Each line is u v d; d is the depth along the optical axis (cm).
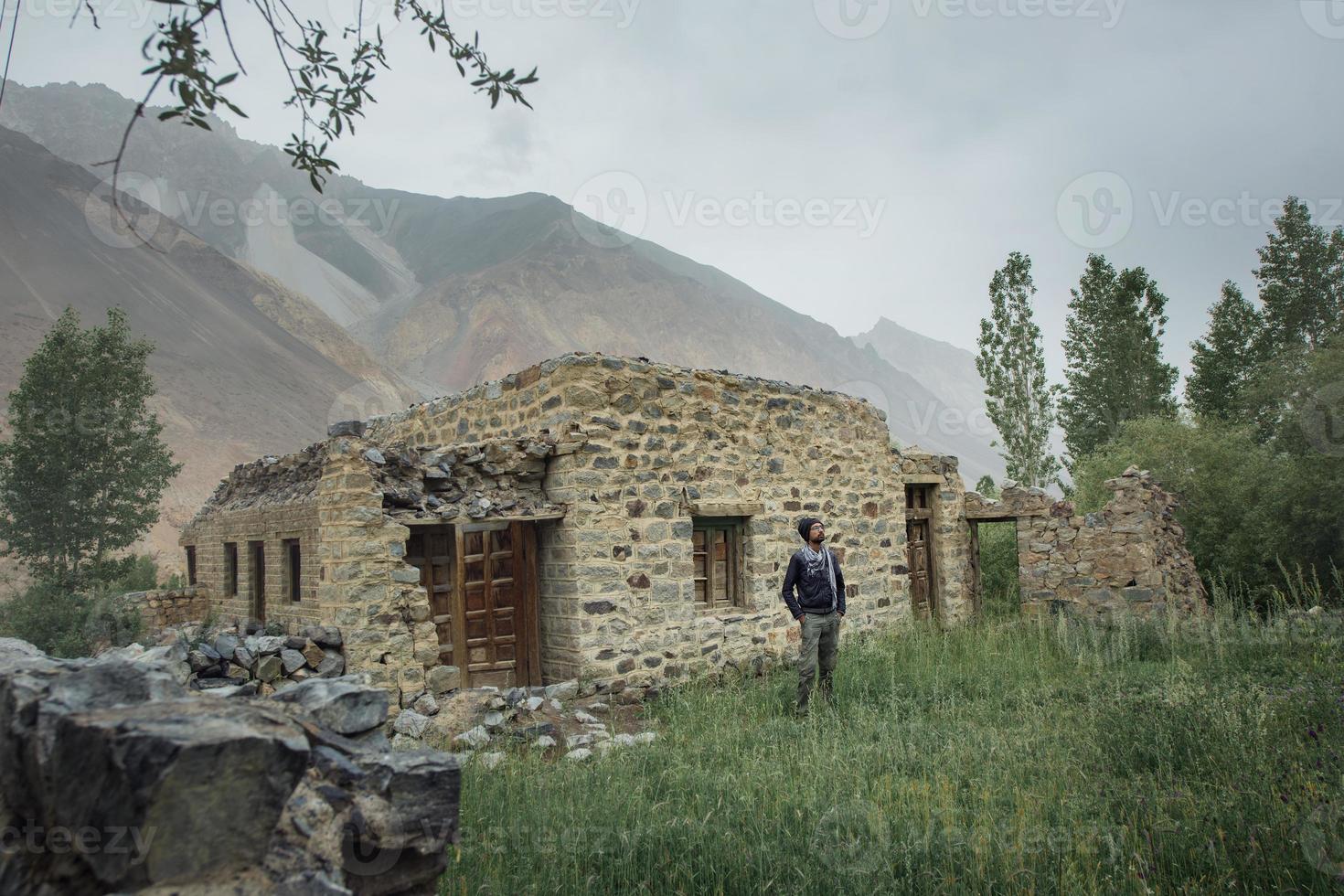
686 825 418
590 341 16812
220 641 740
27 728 229
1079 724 620
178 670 671
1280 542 1357
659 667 922
